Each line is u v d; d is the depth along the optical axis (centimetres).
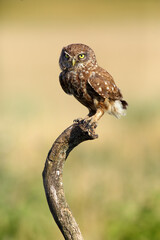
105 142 1686
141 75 2994
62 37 5166
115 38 4825
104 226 1013
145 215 949
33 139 1664
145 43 4325
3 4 5394
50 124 1933
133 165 1393
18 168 1298
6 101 2153
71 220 535
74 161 1412
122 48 4112
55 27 6028
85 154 1473
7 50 4266
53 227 1002
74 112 2222
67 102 2441
